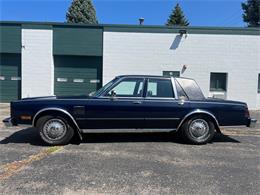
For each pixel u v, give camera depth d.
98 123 7.98
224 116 8.30
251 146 8.14
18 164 6.17
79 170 5.84
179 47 19.88
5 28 20.14
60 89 20.67
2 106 18.16
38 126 7.85
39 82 20.27
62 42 20.16
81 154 6.98
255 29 19.72
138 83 8.21
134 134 9.31
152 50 19.94
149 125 8.15
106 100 7.99
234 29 19.70
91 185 5.11
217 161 6.62
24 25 20.06
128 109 8.02
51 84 20.31
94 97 8.04
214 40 19.80
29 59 20.19
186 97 8.28
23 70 20.22
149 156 6.90
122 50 20.00
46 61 20.19
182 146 7.98
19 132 9.59
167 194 4.80
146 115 8.09
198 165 6.30
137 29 19.91
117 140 8.52
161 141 8.50
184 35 19.80
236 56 19.83
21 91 20.42
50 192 4.80
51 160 6.48
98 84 20.59
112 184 5.17
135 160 6.56
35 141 8.33
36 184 5.12
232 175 5.73
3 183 5.14
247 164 6.44
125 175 5.61
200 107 8.21
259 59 19.83
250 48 19.80
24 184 5.11
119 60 20.05
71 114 7.86
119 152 7.21
